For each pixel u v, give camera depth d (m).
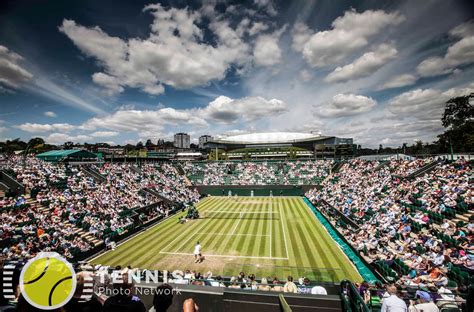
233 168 73.38
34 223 23.70
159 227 31.75
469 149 47.97
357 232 24.78
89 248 22.33
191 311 3.14
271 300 5.07
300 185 57.16
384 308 5.65
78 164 46.03
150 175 57.00
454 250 15.20
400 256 17.30
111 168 50.75
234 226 31.09
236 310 5.15
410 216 22.69
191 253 22.34
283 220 33.41
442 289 8.78
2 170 30.92
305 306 5.00
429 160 38.91
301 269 10.82
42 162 43.81
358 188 40.72
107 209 31.56
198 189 61.72
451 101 50.47
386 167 45.19
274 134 124.94
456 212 20.75
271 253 21.69
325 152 87.62
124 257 21.72
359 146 108.62
